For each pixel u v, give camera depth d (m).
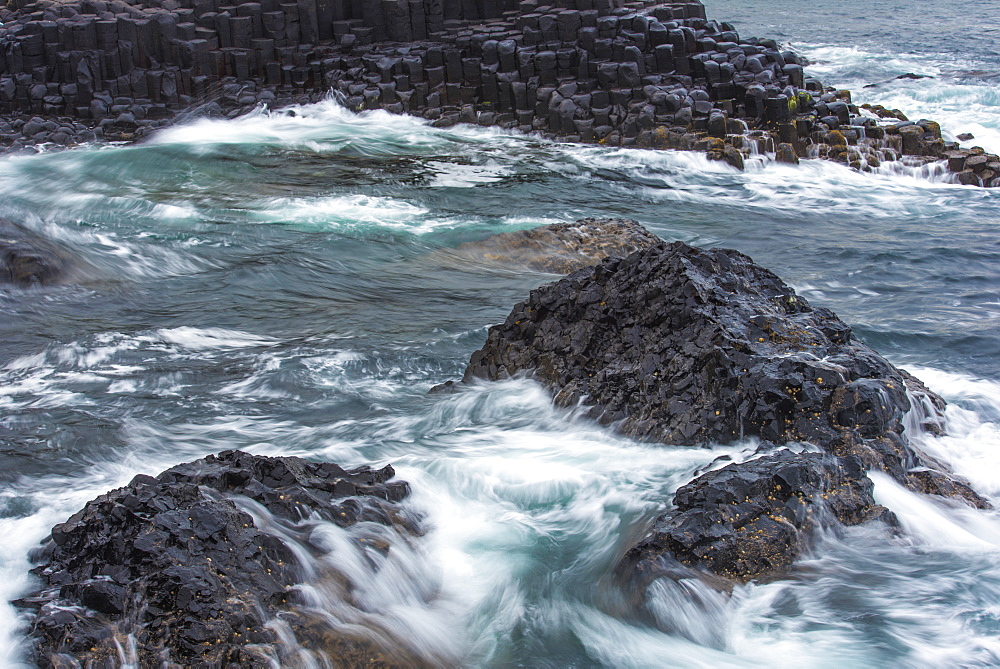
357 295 12.25
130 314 11.34
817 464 6.49
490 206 17.88
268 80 25.64
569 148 22.70
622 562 5.97
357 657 5.23
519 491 6.89
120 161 20.38
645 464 7.10
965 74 31.38
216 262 13.57
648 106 23.11
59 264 12.62
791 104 22.47
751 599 5.81
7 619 5.24
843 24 41.97
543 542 6.39
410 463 7.22
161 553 5.35
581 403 7.92
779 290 8.59
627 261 8.66
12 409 8.70
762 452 6.86
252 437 8.14
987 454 7.50
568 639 5.57
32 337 10.53
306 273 13.07
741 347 7.46
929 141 21.83
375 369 9.72
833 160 21.56
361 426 8.31
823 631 5.54
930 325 11.36
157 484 6.01
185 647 4.98
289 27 25.83
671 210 18.28
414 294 12.32
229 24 25.55
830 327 8.19
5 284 11.96
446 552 6.27
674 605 5.68
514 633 5.63
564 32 24.69
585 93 23.95
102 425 8.35
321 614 5.41
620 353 8.14
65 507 6.85
